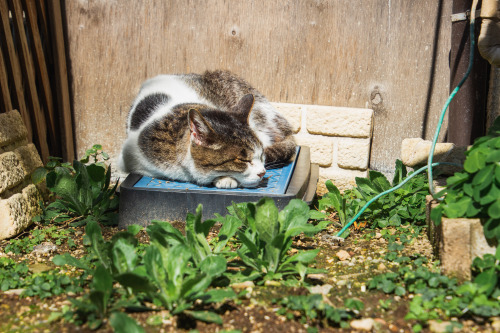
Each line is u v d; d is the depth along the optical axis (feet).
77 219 7.45
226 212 7.24
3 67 7.55
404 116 8.02
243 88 8.21
